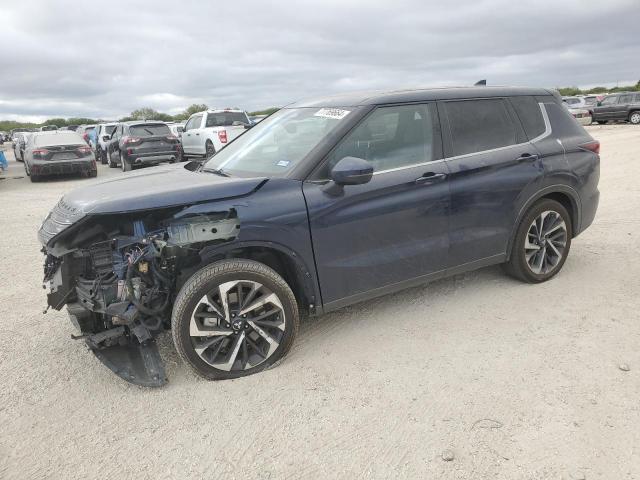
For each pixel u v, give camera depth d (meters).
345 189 3.54
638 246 5.78
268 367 3.44
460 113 4.18
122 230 3.22
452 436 2.71
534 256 4.67
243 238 3.24
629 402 2.93
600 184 9.84
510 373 3.28
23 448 2.77
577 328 3.84
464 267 4.23
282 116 4.42
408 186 3.78
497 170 4.22
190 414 3.00
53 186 14.33
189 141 17.91
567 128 4.81
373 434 2.76
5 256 6.46
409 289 4.74
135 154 16.25
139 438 2.81
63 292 3.32
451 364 3.42
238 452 2.67
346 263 3.61
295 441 2.73
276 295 3.38
